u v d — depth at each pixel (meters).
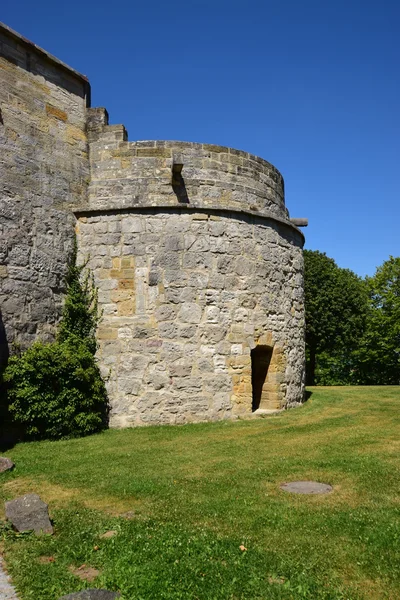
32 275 9.91
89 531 5.01
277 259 12.22
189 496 5.95
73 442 9.04
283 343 12.14
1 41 9.87
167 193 11.23
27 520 5.10
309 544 4.61
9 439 9.04
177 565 4.21
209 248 10.98
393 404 12.81
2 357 9.12
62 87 11.09
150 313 10.60
